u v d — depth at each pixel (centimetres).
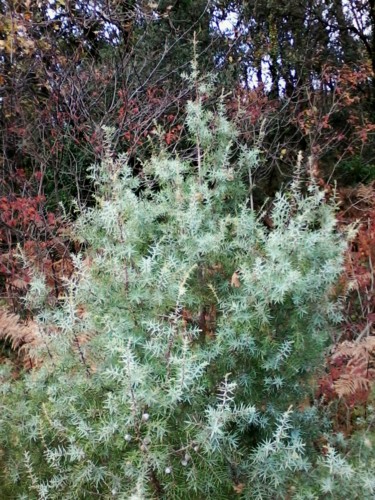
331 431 249
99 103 496
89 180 500
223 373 210
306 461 208
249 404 198
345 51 902
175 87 520
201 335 227
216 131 258
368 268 425
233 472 203
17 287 388
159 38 632
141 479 176
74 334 205
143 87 521
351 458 225
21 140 476
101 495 203
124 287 212
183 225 218
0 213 403
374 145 805
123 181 242
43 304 264
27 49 440
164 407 189
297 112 692
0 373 275
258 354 204
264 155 573
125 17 576
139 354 207
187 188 243
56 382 230
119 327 208
